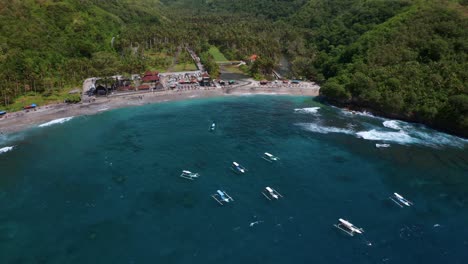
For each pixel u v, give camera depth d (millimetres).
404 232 87125
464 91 154000
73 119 158875
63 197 98438
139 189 102812
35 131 144000
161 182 106812
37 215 90500
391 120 167375
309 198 100438
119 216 90625
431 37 190625
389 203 98812
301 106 187625
